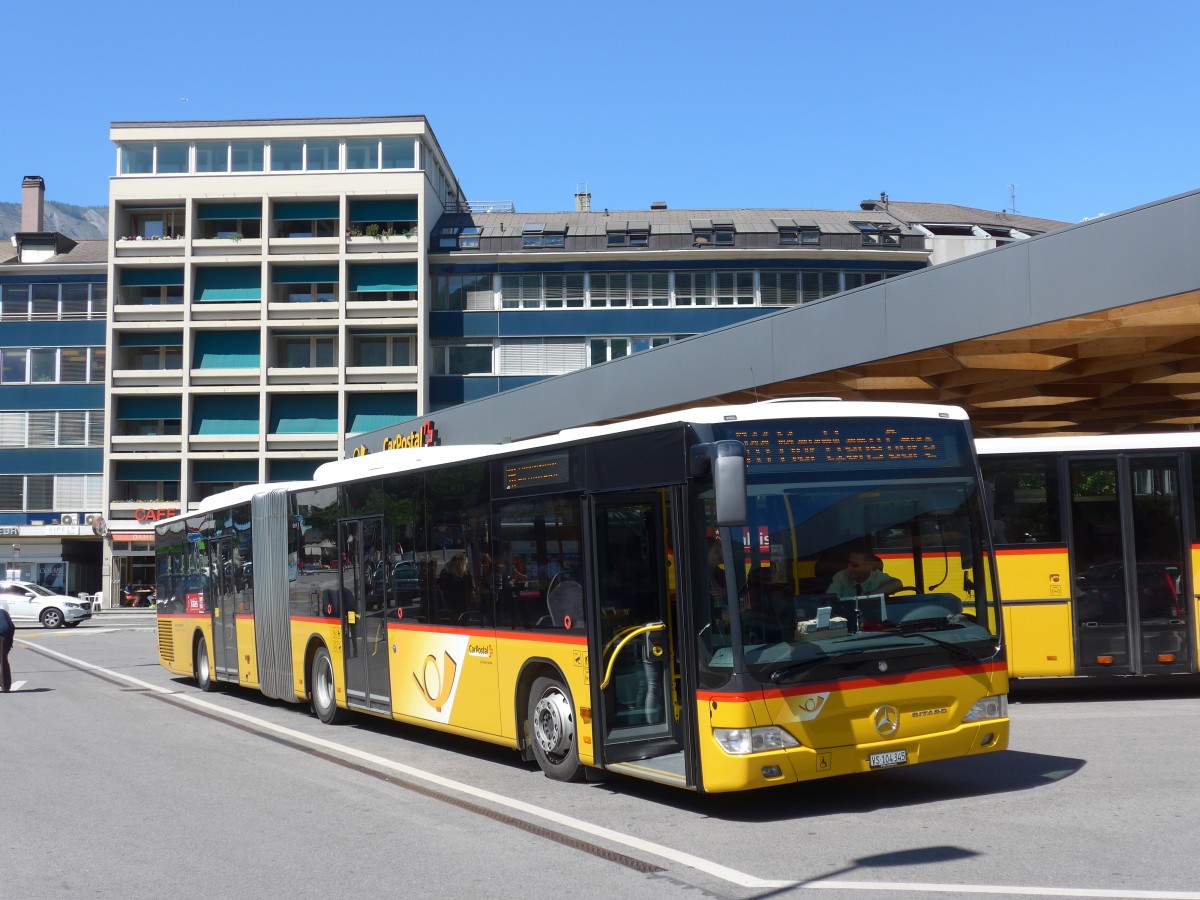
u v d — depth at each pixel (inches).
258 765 472.4
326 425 2293.3
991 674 350.3
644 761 360.2
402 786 414.3
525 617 420.2
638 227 2380.7
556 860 297.4
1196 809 330.3
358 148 2321.6
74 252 2475.4
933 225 2470.5
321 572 609.6
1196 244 595.8
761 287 2281.0
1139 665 579.5
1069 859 278.5
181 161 2340.1
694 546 335.6
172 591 899.4
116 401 2317.9
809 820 335.3
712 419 339.0
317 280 2308.1
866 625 337.7
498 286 2319.1
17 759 503.5
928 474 355.6
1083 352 821.2
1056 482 593.6
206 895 277.0
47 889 286.5
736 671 320.2
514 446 430.6
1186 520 584.7
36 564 2343.8
